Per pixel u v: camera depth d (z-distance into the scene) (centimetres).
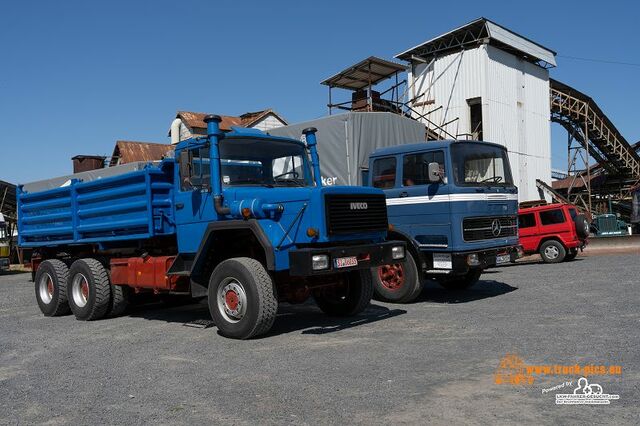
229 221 695
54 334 796
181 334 745
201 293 767
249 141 762
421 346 604
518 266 1606
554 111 3155
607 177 3900
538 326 682
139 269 845
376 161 1025
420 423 382
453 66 2583
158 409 438
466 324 717
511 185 1013
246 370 540
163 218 810
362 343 633
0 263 2070
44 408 455
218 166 721
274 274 734
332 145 1113
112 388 503
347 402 431
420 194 944
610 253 1953
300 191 684
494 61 2541
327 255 654
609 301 844
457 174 912
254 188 732
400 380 482
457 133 2556
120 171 1814
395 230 966
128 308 1038
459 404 416
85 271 910
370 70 2059
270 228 673
